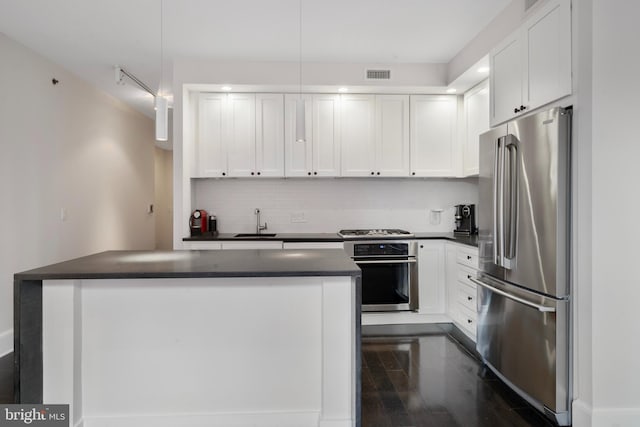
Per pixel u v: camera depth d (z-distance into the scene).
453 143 3.98
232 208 4.18
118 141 4.78
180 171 3.62
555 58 2.11
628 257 1.92
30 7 2.62
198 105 3.83
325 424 1.97
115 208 4.71
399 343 3.25
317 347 2.07
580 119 1.95
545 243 2.07
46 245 3.45
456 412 2.19
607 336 1.92
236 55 3.50
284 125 3.88
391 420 2.11
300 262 2.05
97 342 1.99
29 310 1.83
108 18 2.79
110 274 1.77
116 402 2.00
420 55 3.52
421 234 3.96
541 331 2.12
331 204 4.24
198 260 2.12
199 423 2.03
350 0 2.58
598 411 1.91
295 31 3.03
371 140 3.94
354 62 3.67
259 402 2.05
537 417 2.14
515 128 2.30
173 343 2.02
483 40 2.99
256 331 2.05
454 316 3.56
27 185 3.22
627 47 1.91
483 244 2.71
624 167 1.91
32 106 3.29
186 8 2.66
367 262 3.64
